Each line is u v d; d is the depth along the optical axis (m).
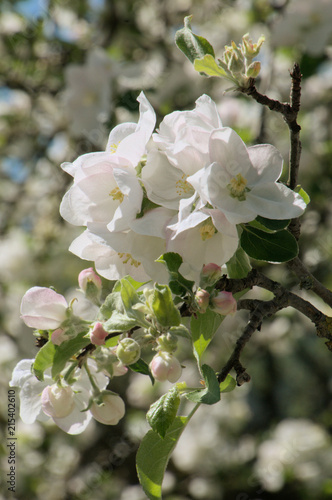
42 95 5.38
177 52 5.18
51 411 1.48
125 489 5.48
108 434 5.61
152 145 1.42
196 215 1.28
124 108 4.36
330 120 5.03
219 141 1.32
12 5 5.04
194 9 5.44
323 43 3.93
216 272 1.35
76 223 1.45
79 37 5.38
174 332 1.38
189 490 5.55
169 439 1.51
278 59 4.41
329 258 4.54
